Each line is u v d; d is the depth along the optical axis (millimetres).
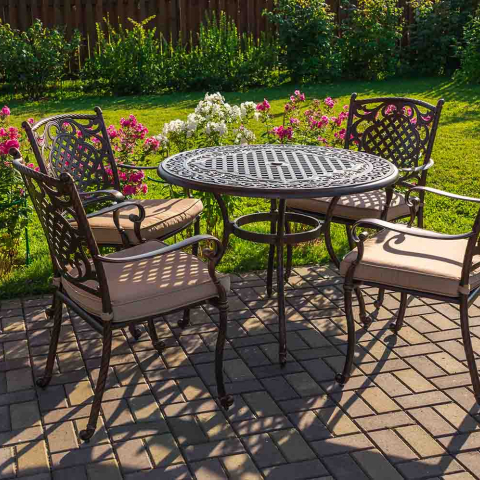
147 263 3258
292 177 3432
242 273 4703
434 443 2928
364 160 3855
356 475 2742
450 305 4195
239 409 3178
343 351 3693
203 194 4910
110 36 11641
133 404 3211
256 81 11781
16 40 10680
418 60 12484
